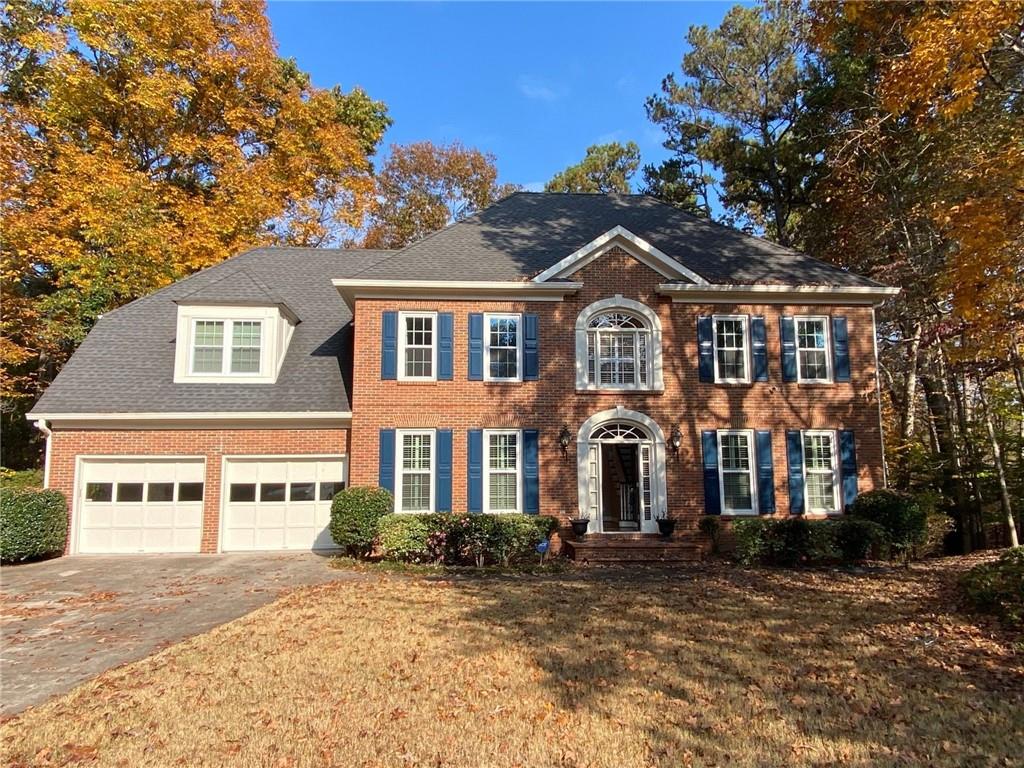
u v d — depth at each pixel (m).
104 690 6.62
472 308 17.19
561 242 19.02
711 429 17.11
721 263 18.55
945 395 19.98
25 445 25.64
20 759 5.13
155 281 23.83
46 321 23.06
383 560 14.77
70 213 24.05
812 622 9.02
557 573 13.63
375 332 16.86
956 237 12.06
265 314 17.64
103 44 24.53
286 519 16.81
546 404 16.92
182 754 5.16
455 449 16.59
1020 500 18.45
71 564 14.88
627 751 5.10
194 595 11.42
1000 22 10.38
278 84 30.91
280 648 7.94
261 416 16.67
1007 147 12.70
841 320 17.98
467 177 39.81
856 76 21.98
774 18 29.47
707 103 31.91
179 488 16.70
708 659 7.39
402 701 6.18
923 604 9.98
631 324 17.58
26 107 25.14
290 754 5.12
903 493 16.62
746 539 14.42
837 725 5.59
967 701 6.07
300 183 29.72
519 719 5.73
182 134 27.52
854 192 22.27
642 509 16.81
